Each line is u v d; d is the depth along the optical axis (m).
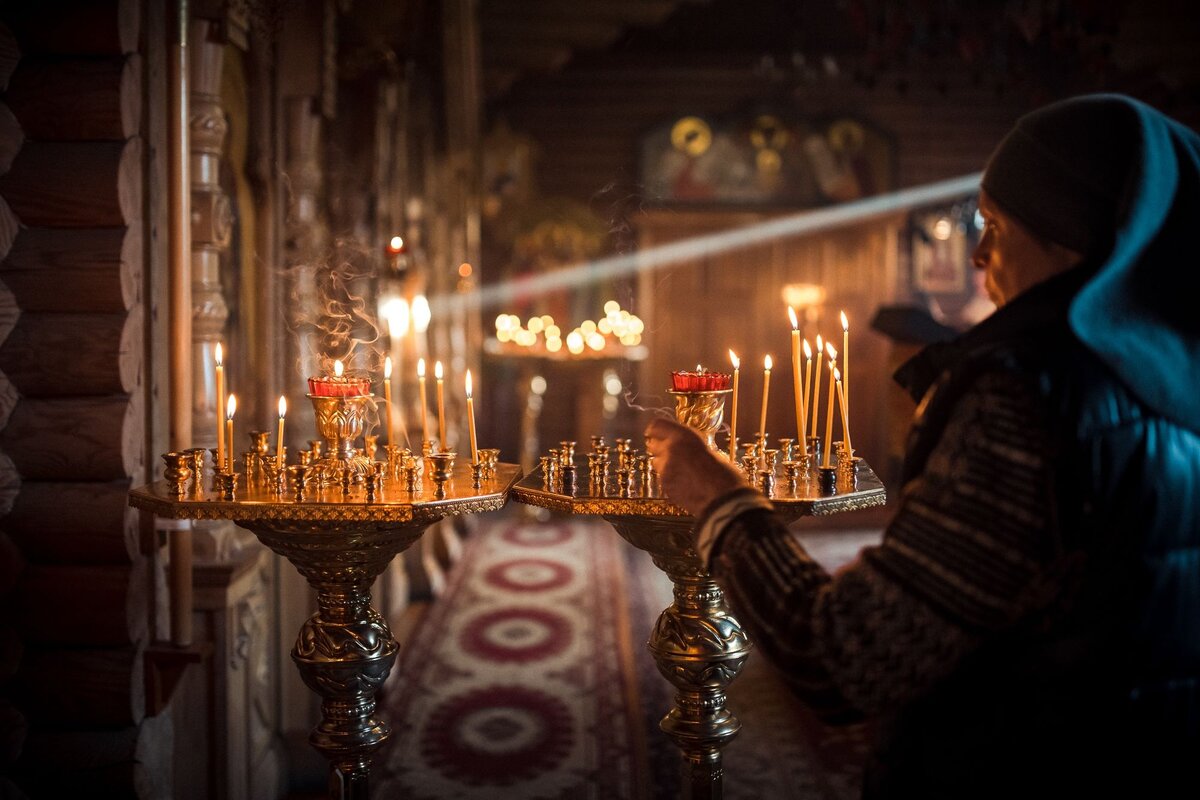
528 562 6.32
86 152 2.20
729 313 9.50
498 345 8.28
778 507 1.67
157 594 2.42
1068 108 1.06
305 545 1.81
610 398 9.38
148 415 2.39
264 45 3.00
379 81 4.03
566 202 9.26
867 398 9.54
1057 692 0.98
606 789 3.13
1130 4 6.89
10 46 2.18
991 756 1.00
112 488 2.25
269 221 3.12
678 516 1.76
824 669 0.99
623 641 4.70
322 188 3.97
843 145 9.50
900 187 9.56
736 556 1.09
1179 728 1.00
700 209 9.42
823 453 2.17
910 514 1.00
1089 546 0.95
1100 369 0.98
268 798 3.07
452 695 3.95
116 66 2.20
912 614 0.95
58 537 2.24
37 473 2.25
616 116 9.50
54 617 2.26
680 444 1.20
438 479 1.75
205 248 2.66
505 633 4.79
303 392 3.30
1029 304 1.05
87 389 2.24
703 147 9.48
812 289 9.01
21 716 2.29
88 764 2.29
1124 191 1.00
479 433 9.34
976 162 9.60
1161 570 0.98
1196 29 6.93
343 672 1.88
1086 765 0.98
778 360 9.55
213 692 2.64
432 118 6.29
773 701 3.92
